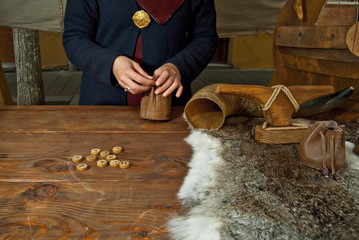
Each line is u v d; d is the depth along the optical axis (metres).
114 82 1.48
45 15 3.04
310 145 0.98
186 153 1.10
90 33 1.66
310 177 0.92
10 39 6.52
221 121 1.40
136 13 1.57
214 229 0.68
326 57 1.46
